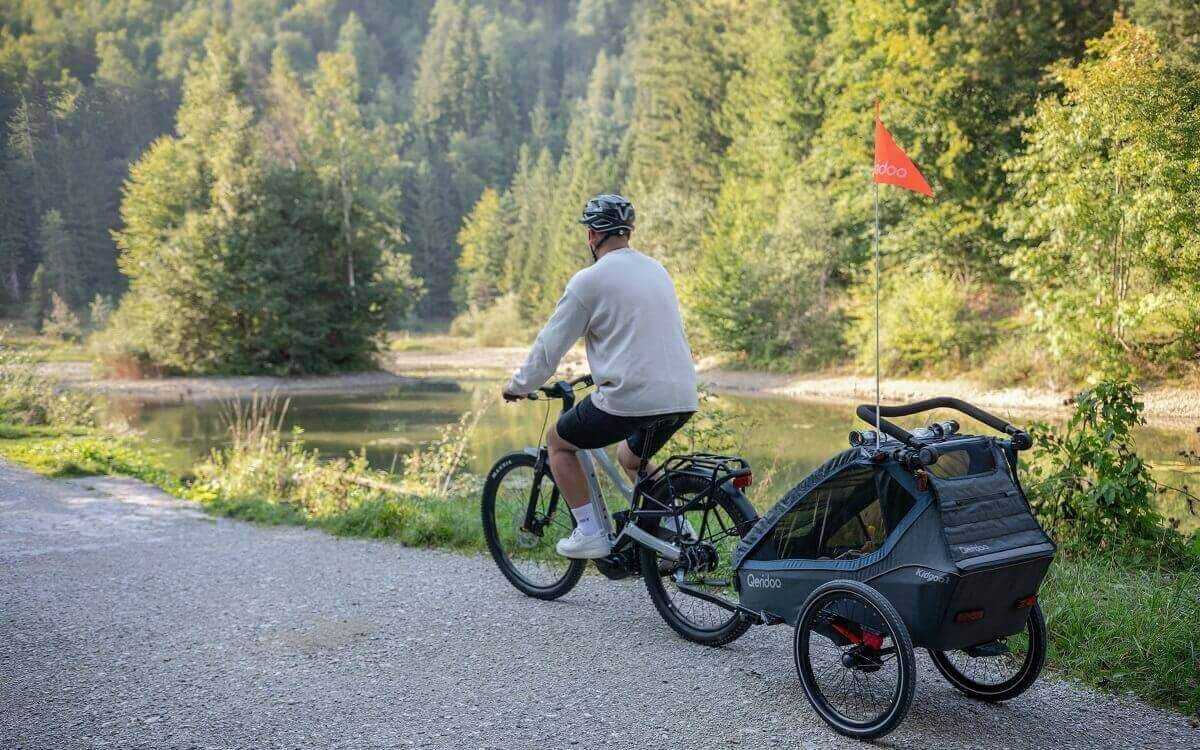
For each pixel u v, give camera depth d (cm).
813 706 358
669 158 5594
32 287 8250
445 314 10262
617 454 464
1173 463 1115
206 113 4362
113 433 1792
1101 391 604
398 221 4362
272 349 3800
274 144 4344
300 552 657
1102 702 369
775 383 2811
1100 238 1948
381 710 370
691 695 379
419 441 1852
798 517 380
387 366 4269
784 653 427
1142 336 2005
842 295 3178
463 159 11894
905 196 2822
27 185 8644
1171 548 566
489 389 3262
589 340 442
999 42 2641
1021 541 335
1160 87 1888
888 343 2581
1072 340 2011
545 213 8588
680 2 5641
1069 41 2645
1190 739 338
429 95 13375
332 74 6094
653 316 429
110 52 10906
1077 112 1970
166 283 3688
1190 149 1855
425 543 669
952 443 347
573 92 16200
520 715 362
